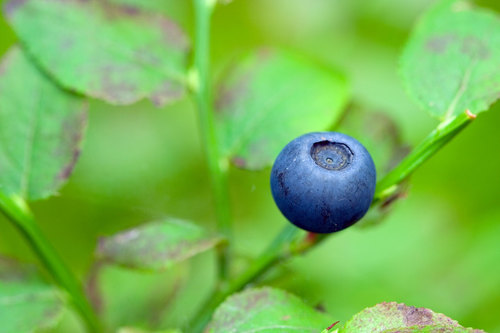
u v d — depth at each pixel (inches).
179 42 5.8
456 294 7.3
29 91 5.7
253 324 5.0
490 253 7.4
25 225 5.6
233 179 7.7
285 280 5.8
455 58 5.5
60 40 5.7
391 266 7.3
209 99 5.7
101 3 5.8
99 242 5.5
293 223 5.2
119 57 5.7
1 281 5.6
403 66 5.5
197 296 7.0
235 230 7.7
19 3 5.7
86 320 5.7
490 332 7.1
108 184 7.7
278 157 5.2
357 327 4.8
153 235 5.5
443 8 5.6
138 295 6.0
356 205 5.1
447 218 8.0
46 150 5.6
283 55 5.9
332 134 5.2
